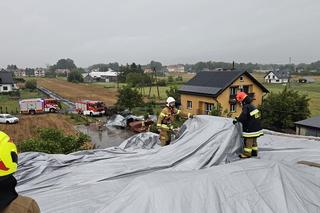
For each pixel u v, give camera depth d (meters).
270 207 3.95
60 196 4.68
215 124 6.83
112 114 45.66
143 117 38.94
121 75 102.94
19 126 36.31
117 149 7.57
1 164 1.80
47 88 90.50
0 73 73.12
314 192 4.41
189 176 4.23
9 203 1.84
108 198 4.59
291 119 29.64
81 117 43.34
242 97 6.29
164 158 6.11
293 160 6.53
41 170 5.88
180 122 19.98
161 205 3.68
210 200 3.88
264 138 8.59
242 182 4.26
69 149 13.41
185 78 126.00
